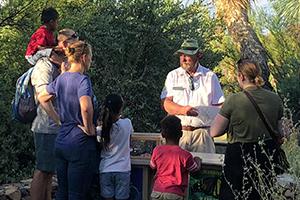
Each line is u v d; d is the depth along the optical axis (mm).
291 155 3174
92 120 3119
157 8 6258
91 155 3146
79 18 5848
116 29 6047
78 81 3131
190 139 3641
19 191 4027
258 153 2875
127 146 3406
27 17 5504
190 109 3527
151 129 6148
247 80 2924
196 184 3238
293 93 8688
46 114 3434
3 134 4574
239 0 8227
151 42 6203
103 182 3381
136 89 6066
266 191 2850
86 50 3193
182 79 3713
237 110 2871
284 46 9734
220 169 3191
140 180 3465
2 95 4691
